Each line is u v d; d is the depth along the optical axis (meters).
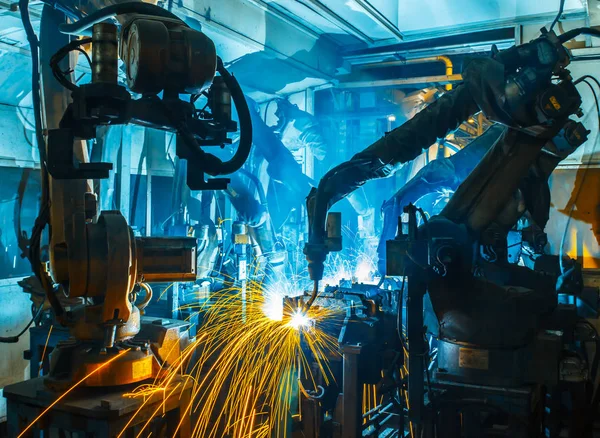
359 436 3.60
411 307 3.19
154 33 1.96
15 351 4.64
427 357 3.31
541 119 3.01
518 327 3.09
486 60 3.10
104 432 2.16
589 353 5.09
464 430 3.25
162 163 6.27
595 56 5.24
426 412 3.17
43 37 2.98
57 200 2.61
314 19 5.58
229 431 3.86
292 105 6.53
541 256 4.33
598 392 4.14
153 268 2.50
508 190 3.27
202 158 2.16
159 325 2.77
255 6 5.11
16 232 4.78
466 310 3.17
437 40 6.49
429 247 3.13
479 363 3.14
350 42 6.41
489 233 3.44
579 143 3.41
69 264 2.21
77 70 4.69
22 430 2.43
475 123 6.69
